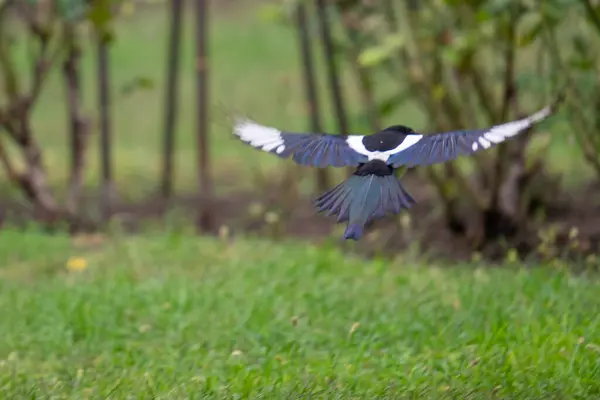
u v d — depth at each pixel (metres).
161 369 9.51
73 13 14.80
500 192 14.48
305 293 11.23
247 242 14.54
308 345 9.92
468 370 8.79
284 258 13.35
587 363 8.75
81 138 16.55
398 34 13.52
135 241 14.83
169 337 10.41
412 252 13.66
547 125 12.79
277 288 11.70
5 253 14.38
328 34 15.41
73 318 11.01
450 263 13.88
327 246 13.71
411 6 13.84
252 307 10.93
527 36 12.68
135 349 10.15
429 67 13.85
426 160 5.90
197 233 16.25
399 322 10.31
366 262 13.32
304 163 5.99
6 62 16.16
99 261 13.80
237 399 8.48
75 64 16.36
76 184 16.55
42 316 11.13
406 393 8.42
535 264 12.38
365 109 15.27
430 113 13.84
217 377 9.02
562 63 13.20
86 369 9.71
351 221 5.80
